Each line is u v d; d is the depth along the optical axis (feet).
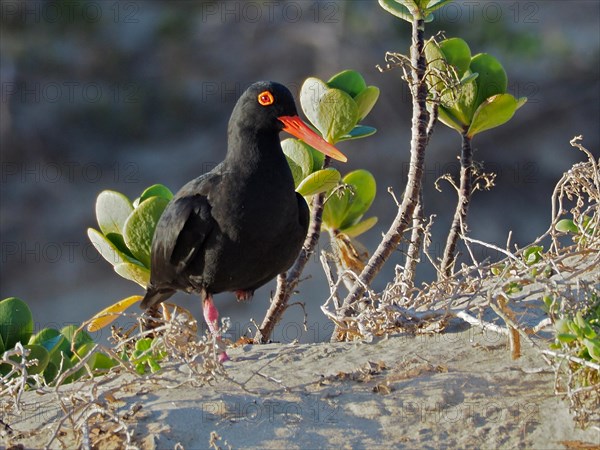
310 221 37.81
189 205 33.40
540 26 130.00
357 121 38.22
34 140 124.47
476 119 36.65
